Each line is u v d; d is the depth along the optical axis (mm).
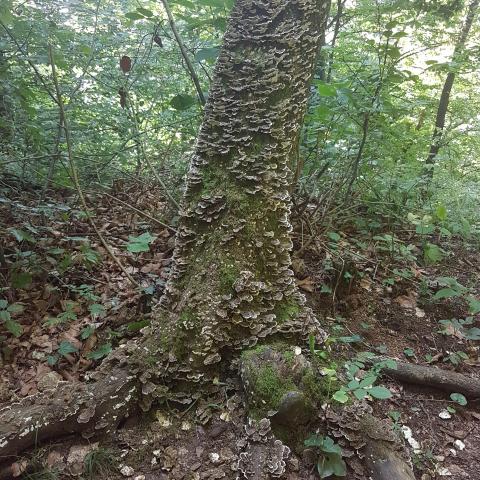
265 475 2111
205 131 2842
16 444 2230
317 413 2385
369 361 2982
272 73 2773
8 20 3285
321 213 4414
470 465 2537
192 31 4523
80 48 4219
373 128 4320
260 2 2840
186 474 2234
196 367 2498
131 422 2455
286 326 2578
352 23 5117
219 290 2561
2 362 2873
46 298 3352
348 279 3553
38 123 4320
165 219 4410
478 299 3832
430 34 5121
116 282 3568
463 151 5703
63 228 4090
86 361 2865
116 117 5047
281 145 2781
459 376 2955
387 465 2234
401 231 4738
